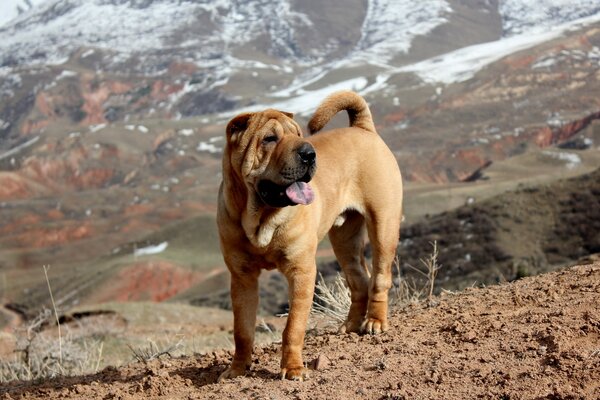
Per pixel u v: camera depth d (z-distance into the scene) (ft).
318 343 26.91
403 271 220.23
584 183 232.32
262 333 45.91
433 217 247.50
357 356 23.97
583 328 21.86
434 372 20.83
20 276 511.81
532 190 238.27
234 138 23.24
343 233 28.91
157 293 406.82
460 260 212.23
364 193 27.45
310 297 23.66
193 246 466.70
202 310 85.10
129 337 57.47
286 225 23.09
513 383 19.48
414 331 26.11
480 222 232.12
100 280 411.95
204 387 23.35
